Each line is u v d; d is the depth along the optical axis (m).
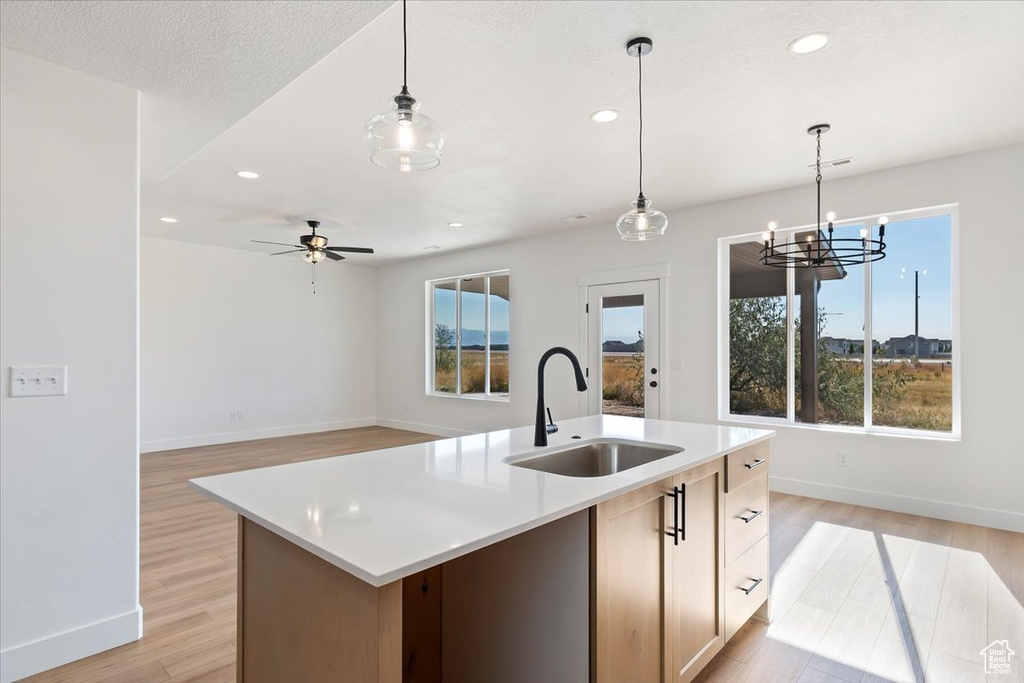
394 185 4.35
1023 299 3.51
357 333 8.38
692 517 1.91
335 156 3.68
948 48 2.39
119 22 1.85
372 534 1.16
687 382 5.06
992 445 3.62
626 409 5.53
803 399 4.57
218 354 6.87
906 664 2.11
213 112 2.54
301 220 5.50
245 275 7.13
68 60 2.09
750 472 2.35
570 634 1.48
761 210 4.61
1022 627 2.37
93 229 2.21
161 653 2.17
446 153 3.63
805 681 2.00
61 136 2.14
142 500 4.36
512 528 1.20
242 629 1.46
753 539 2.36
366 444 6.79
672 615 1.76
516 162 3.82
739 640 2.29
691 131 3.28
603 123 3.16
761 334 4.78
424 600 1.80
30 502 2.05
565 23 2.18
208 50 2.03
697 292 5.00
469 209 5.10
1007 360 3.57
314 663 1.20
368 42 2.30
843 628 2.38
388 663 1.05
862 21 2.19
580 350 5.91
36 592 2.05
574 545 1.47
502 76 2.61
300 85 2.69
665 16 2.14
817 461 4.36
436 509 1.33
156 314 6.37
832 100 2.89
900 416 4.12
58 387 2.11
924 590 2.73
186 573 2.95
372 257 7.74
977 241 3.66
